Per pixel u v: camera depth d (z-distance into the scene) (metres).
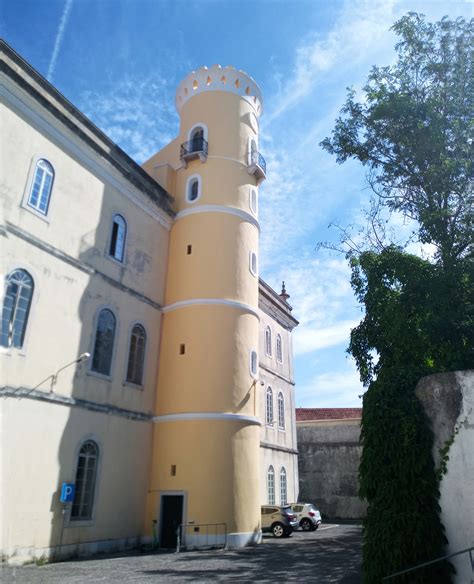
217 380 17.44
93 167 16.00
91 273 15.23
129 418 16.12
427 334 12.32
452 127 13.96
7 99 12.89
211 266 18.95
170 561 12.88
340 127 15.72
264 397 26.34
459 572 8.30
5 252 12.24
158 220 19.53
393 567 8.38
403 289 13.38
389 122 14.76
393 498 8.99
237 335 18.45
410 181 14.70
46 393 12.82
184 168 21.09
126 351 16.45
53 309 13.52
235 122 21.66
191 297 18.56
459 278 12.21
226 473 16.44
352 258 14.84
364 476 9.66
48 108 14.04
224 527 15.81
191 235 19.59
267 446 25.47
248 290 19.62
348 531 23.25
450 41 14.63
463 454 8.80
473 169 13.30
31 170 13.39
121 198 17.33
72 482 13.25
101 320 15.47
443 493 8.83
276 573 11.04
